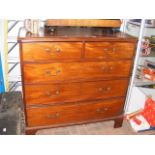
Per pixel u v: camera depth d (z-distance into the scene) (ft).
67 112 6.87
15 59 7.78
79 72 6.34
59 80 6.24
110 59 6.53
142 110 8.68
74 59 6.08
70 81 6.37
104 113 7.49
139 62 9.16
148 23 7.59
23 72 5.79
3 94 6.72
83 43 5.98
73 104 6.81
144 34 8.52
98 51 6.26
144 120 8.21
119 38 6.34
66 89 6.46
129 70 7.04
